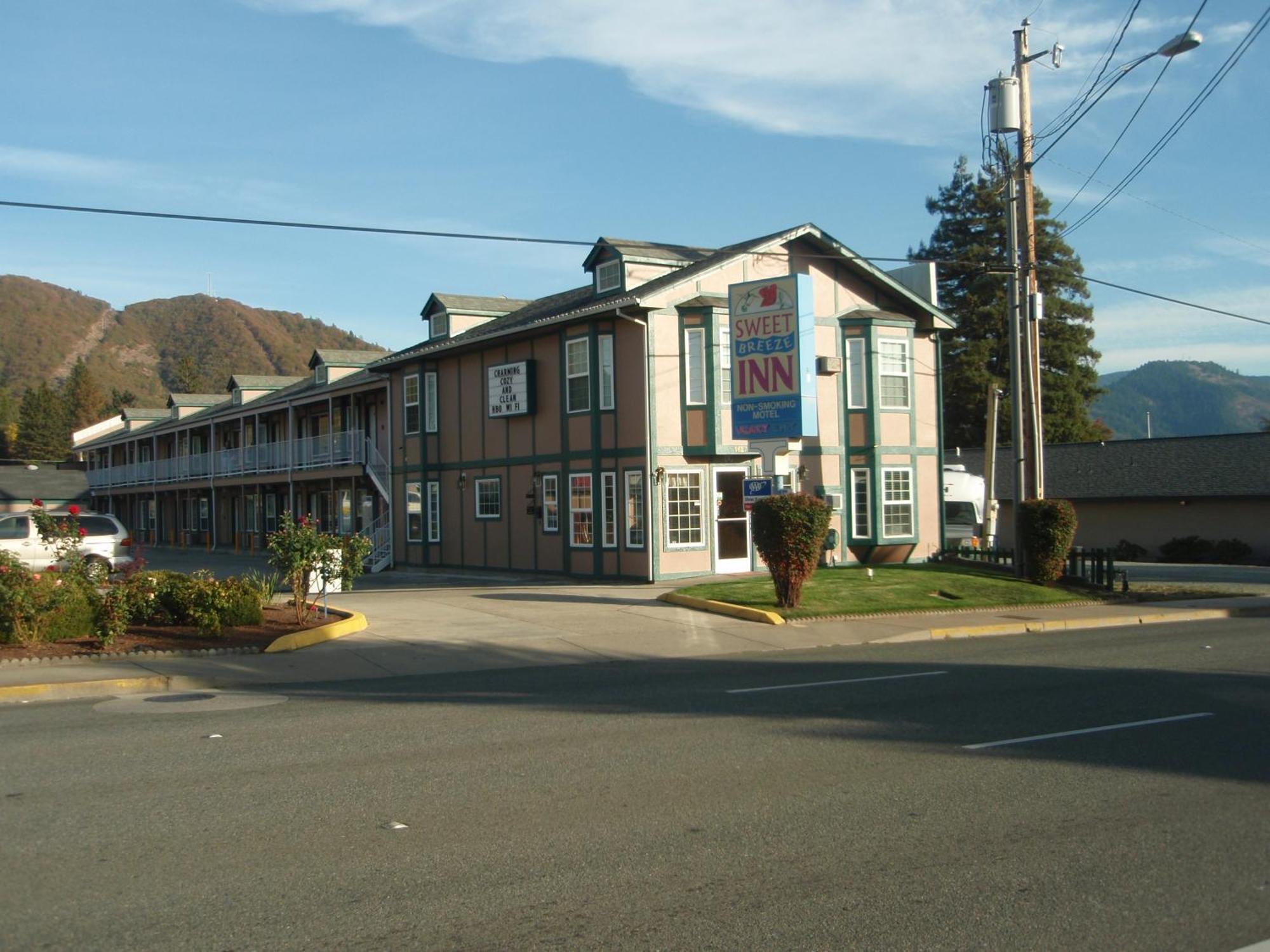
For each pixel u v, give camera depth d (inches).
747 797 302.0
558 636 680.4
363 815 286.4
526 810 289.4
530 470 1133.1
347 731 402.3
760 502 788.6
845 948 200.8
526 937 205.3
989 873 239.8
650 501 984.9
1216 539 1717.5
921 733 386.9
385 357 1491.1
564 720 420.5
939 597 858.8
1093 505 1863.9
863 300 1118.4
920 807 290.8
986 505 1237.1
